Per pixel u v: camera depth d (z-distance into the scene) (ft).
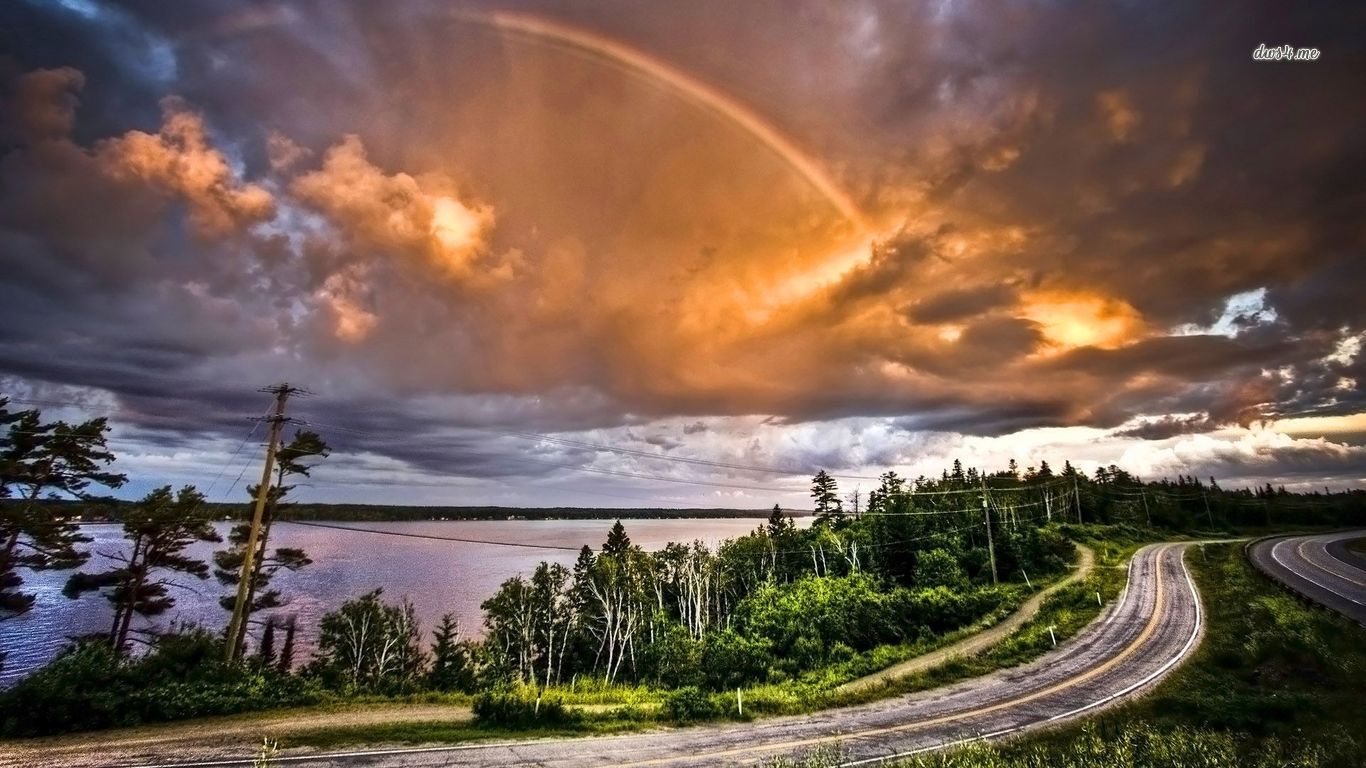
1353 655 106.63
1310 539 309.42
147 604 147.23
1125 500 419.33
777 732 81.66
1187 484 507.30
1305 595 159.74
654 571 251.39
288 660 175.94
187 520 148.87
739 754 71.26
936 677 117.39
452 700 92.02
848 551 266.36
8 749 62.13
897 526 273.54
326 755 64.34
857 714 92.68
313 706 84.17
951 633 156.35
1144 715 87.10
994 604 179.93
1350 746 63.72
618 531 294.87
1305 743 64.34
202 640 93.35
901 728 84.79
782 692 107.34
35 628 266.16
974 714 92.58
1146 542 299.79
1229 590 171.83
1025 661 126.52
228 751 63.62
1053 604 173.88
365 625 187.52
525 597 213.05
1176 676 109.50
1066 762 59.21
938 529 270.46
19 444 125.59
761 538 299.58
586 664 221.66
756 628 172.55
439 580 519.19
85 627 271.28
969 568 238.48
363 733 72.28
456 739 72.02
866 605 169.07
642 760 67.92
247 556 98.37
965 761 60.08
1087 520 384.68
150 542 149.28
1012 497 336.70
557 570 231.50
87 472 133.08
